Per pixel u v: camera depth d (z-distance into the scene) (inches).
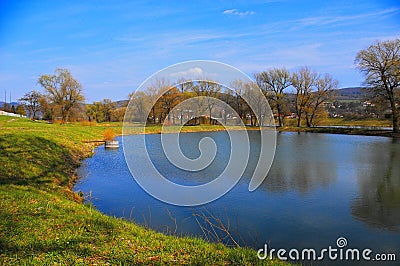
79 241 213.3
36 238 209.6
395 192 477.4
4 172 408.2
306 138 1432.1
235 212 376.8
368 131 1550.2
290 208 396.8
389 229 333.1
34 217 249.0
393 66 1371.8
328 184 525.3
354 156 856.9
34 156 547.5
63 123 1841.8
